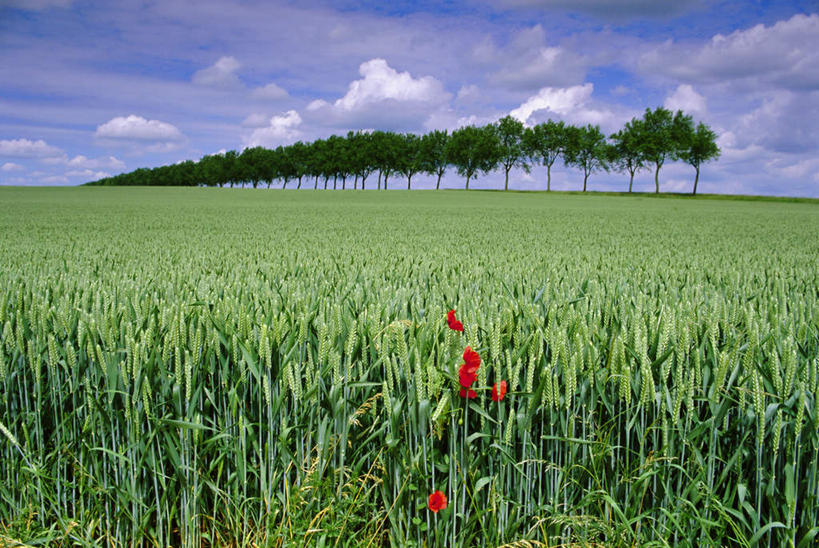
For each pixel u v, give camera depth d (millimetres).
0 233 14086
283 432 2361
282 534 2416
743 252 9797
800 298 4105
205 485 2623
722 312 3055
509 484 2373
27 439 2570
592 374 2271
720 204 51938
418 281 4805
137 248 9328
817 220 25031
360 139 104000
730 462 2133
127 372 2500
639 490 2316
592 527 2361
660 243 12055
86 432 2584
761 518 2240
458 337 2623
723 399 2230
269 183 116688
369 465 2555
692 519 2215
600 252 9312
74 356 2570
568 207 39062
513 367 2342
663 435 2195
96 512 2617
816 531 1955
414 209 32656
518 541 2266
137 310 3119
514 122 91500
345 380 2410
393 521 2373
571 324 2832
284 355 2461
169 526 2506
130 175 175375
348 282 4672
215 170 120438
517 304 3244
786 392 2096
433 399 2352
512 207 37688
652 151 78062
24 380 2744
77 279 4840
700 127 76625
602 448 2291
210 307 3232
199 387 2428
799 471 2188
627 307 3359
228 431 2529
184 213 26031
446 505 2246
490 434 2332
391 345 2559
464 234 14289
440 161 102250
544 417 2418
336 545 2338
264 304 3301
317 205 37469
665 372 2281
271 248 9430
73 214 24547
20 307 3164
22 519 2602
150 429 2465
